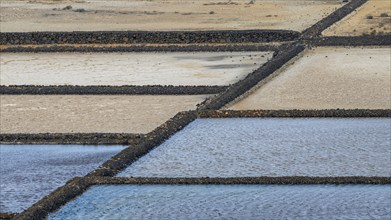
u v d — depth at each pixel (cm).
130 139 4697
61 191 3716
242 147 4438
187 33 7900
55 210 3578
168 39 7906
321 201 3619
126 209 3578
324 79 5984
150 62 6981
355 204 3588
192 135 4662
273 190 3756
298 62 6656
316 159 4219
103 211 3559
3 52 7675
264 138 4594
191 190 3769
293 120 4950
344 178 3847
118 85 6041
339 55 6875
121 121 5103
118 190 3784
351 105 5297
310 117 5003
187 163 4194
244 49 7450
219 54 7338
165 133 4634
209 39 7856
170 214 3519
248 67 6656
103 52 7531
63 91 5866
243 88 5634
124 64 6919
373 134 4628
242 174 4016
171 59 7119
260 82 5881
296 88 5753
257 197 3678
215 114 5028
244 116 5016
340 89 5691
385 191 3725
